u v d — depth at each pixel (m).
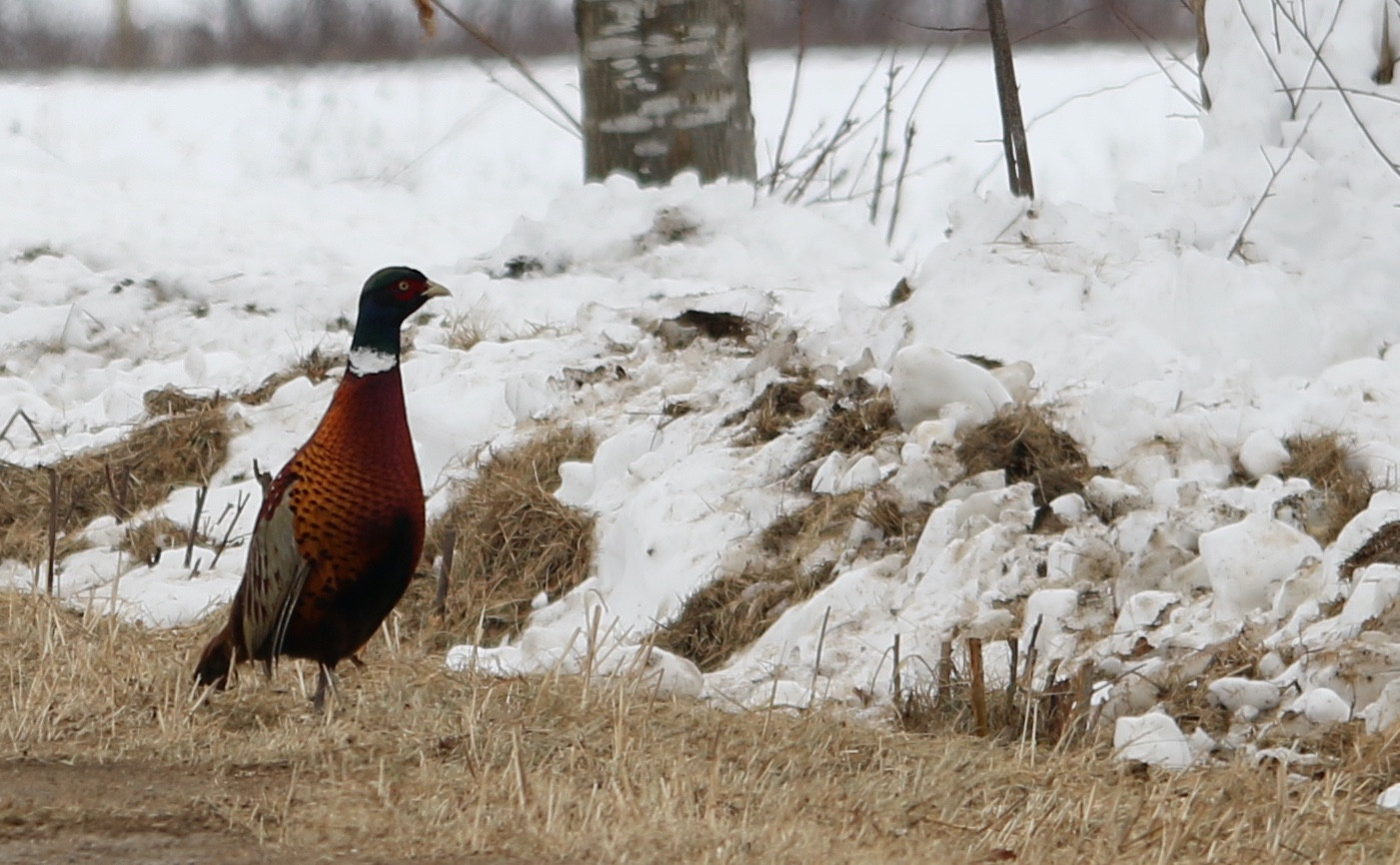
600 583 25.42
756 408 27.17
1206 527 22.30
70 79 92.00
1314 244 28.45
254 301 39.34
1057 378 25.42
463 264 39.06
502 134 74.12
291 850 15.33
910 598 22.38
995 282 27.55
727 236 38.56
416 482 18.70
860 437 25.52
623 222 38.91
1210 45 31.81
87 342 38.34
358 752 17.89
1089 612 21.31
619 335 31.11
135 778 17.30
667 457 26.73
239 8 97.06
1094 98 70.25
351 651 19.12
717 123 42.62
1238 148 30.17
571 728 18.44
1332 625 19.80
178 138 75.75
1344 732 18.42
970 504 23.02
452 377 30.47
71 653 20.70
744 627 23.23
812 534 24.16
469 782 16.86
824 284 36.31
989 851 15.70
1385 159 27.72
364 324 18.39
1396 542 20.64
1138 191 29.86
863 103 73.56
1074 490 23.39
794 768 17.69
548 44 90.38
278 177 66.81
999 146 65.25
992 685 20.11
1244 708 19.03
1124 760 18.17
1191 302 26.73
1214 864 15.70
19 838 15.59
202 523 28.25
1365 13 30.39
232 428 30.62
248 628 19.08
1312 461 23.34
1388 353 26.61
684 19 42.12
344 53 92.44
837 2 85.88
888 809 16.59
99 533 28.28
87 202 51.56
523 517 26.36
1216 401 24.81
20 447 32.62
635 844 15.29
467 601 25.20
